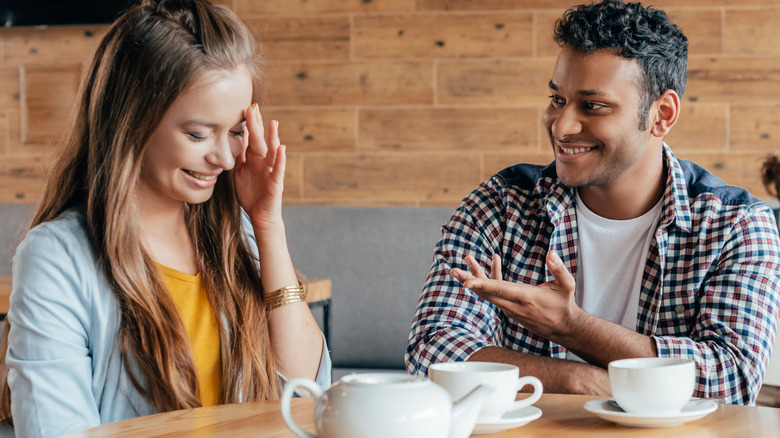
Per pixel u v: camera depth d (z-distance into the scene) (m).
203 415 0.92
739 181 3.26
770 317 1.34
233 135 1.21
